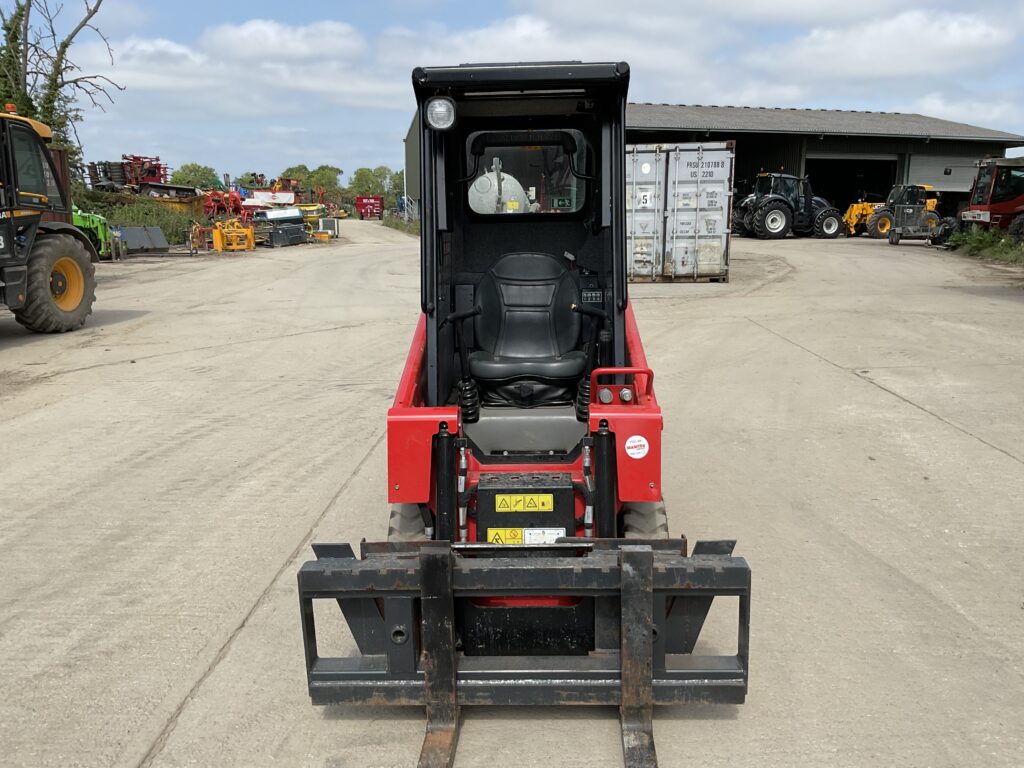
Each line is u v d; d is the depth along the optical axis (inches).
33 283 470.3
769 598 168.7
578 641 128.9
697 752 123.4
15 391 353.1
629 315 187.5
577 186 192.7
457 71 163.9
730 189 688.4
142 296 669.9
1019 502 217.5
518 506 145.4
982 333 446.9
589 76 162.6
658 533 151.6
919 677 141.3
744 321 502.3
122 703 137.3
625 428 143.8
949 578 176.6
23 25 1068.5
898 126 1541.6
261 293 685.9
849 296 606.2
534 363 169.0
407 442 144.9
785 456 257.0
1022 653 148.4
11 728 131.2
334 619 163.8
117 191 1521.9
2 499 229.3
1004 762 120.5
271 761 123.0
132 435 287.3
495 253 196.2
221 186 1814.7
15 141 460.1
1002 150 1551.4
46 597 173.5
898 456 254.8
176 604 169.8
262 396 339.0
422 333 179.0
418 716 133.3
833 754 122.5
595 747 125.0
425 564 117.8
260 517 213.8
